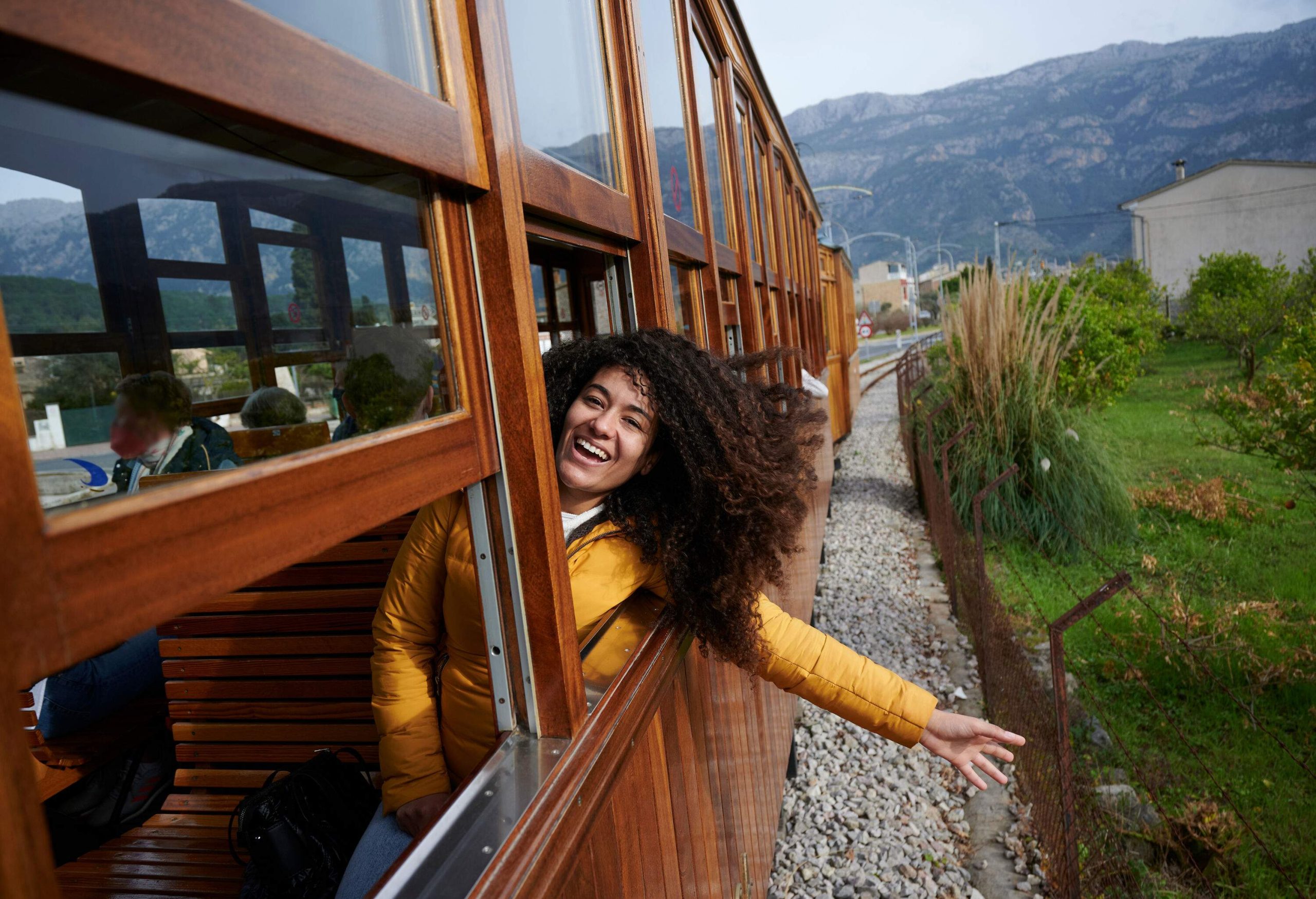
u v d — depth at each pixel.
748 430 1.63
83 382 0.86
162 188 0.88
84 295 0.89
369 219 0.90
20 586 0.49
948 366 8.66
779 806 3.27
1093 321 9.72
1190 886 3.03
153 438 0.78
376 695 1.54
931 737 1.79
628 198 2.00
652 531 1.64
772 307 5.30
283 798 1.62
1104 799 3.39
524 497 1.18
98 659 2.15
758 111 5.11
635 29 2.08
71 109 0.62
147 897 1.84
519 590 1.21
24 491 0.49
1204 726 4.16
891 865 3.30
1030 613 5.68
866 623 5.83
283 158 0.81
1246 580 5.93
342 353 0.87
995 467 7.05
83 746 2.13
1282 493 7.97
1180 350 23.06
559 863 0.99
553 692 1.22
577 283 3.11
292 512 0.71
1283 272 15.80
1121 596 5.66
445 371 1.05
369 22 0.85
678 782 1.70
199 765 2.20
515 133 1.17
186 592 0.60
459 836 1.00
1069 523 6.80
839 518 9.00
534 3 1.41
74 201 0.88
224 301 0.89
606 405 1.58
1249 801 3.52
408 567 1.49
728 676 2.34
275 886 1.60
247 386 0.86
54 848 2.10
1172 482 8.59
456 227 1.08
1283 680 4.39
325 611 2.12
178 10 0.59
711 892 1.95
